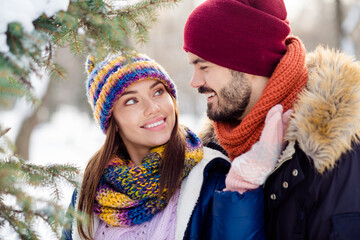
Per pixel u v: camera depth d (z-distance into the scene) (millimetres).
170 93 1617
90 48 1021
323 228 1123
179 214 1424
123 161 1657
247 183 1301
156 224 1466
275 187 1266
